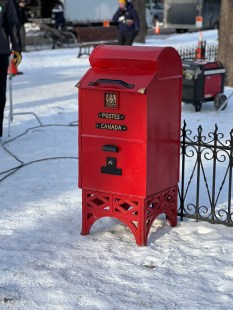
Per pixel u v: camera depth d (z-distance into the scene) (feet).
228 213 17.21
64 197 19.77
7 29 25.75
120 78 15.24
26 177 22.11
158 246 15.80
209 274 14.12
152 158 15.46
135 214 15.80
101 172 15.84
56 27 80.89
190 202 19.39
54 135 28.58
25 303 12.82
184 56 50.37
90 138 15.78
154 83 15.05
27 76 48.52
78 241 16.14
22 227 17.15
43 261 14.87
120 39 51.11
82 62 58.08
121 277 14.01
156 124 15.40
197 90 32.81
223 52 40.40
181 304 12.79
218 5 100.01
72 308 12.60
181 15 98.63
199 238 16.28
